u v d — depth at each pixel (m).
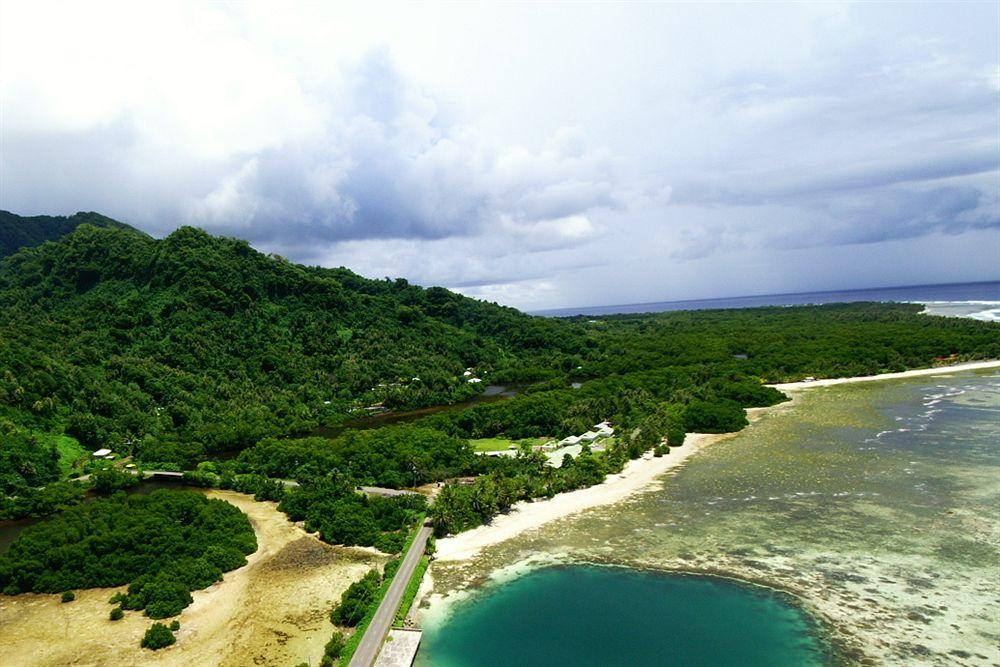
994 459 101.50
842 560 71.69
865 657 54.69
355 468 111.62
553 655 58.47
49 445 120.94
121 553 77.69
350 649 58.31
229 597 70.69
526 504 96.31
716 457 115.44
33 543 77.44
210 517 86.69
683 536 81.62
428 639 61.69
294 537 87.38
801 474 101.94
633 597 67.88
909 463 103.00
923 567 68.50
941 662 52.97
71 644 61.78
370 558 79.62
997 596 61.91
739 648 57.91
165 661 58.66
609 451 117.00
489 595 69.69
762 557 74.25
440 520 86.06
